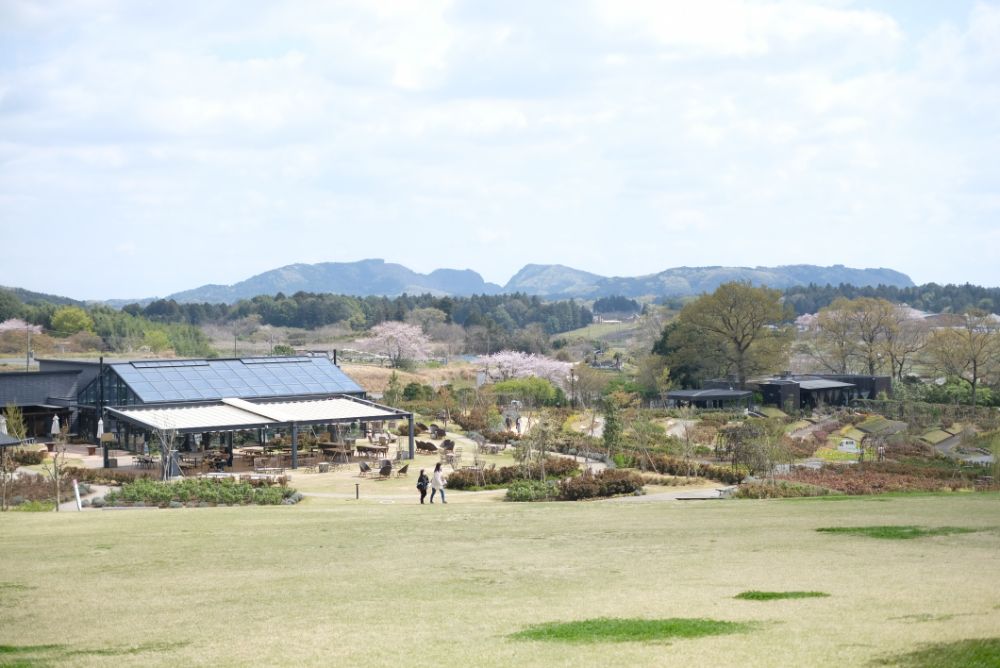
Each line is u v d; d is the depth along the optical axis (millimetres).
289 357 67750
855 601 13773
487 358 123688
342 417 54781
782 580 15930
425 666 10938
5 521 27594
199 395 58750
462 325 196250
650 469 47844
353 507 32344
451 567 18516
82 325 137875
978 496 32188
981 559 18000
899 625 11945
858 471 44219
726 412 80000
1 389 63031
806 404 93562
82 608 15289
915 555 18578
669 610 13641
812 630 11883
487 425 70438
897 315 112375
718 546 20406
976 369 98188
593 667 10562
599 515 27562
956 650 10469
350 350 150375
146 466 50062
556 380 115688
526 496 35688
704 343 100812
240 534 23828
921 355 117062
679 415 66375
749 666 10305
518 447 47094
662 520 25625
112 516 29156
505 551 20500
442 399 84500
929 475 44062
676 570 17453
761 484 36844
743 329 99438
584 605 14312
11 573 18500
